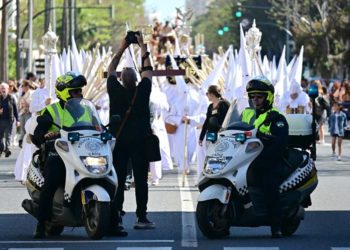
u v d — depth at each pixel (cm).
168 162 4312
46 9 9962
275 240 2556
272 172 2558
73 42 4462
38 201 2575
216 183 2541
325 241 2544
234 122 2584
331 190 3806
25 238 2594
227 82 4278
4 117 5478
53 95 4088
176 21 9088
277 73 5209
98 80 4272
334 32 13850
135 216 3058
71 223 2530
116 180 2520
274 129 2558
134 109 2744
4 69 9400
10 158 5644
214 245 2464
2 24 9431
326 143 7081
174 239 2570
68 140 2494
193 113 4338
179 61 4872
